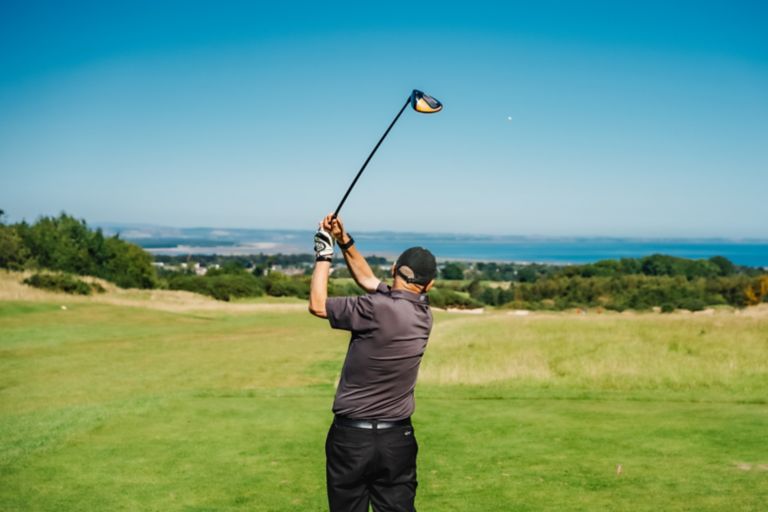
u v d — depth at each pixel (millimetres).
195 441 7055
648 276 71375
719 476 5559
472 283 79562
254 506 5027
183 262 129500
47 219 62562
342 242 3568
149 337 24219
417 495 5156
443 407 9195
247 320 31688
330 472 3303
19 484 5566
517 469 5891
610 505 4836
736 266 81688
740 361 15391
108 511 4922
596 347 18062
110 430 7562
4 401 12977
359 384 3227
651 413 8523
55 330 24734
